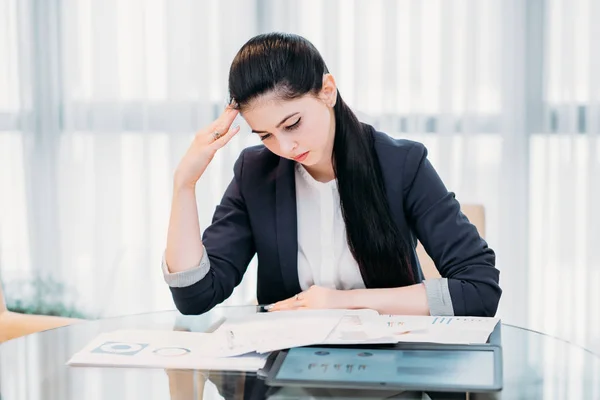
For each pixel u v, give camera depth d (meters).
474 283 1.48
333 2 2.88
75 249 3.10
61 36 3.03
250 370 1.14
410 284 1.61
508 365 1.17
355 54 2.89
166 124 3.01
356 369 1.10
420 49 2.88
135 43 2.99
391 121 2.90
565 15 2.84
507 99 2.90
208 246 1.63
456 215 1.59
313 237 1.64
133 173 3.05
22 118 3.04
